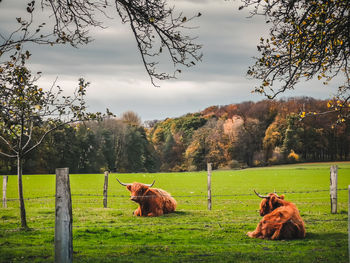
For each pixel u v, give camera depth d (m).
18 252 9.66
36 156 71.94
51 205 21.55
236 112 108.38
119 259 9.04
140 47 8.58
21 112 11.79
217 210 18.75
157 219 15.83
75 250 10.16
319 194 27.67
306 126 92.19
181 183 44.19
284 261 8.73
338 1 8.18
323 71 9.19
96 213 17.52
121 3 8.31
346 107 9.22
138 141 99.19
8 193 30.92
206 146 100.44
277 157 95.69
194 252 9.88
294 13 8.86
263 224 11.65
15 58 9.11
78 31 8.52
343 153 92.25
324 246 10.34
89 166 85.69
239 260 8.86
